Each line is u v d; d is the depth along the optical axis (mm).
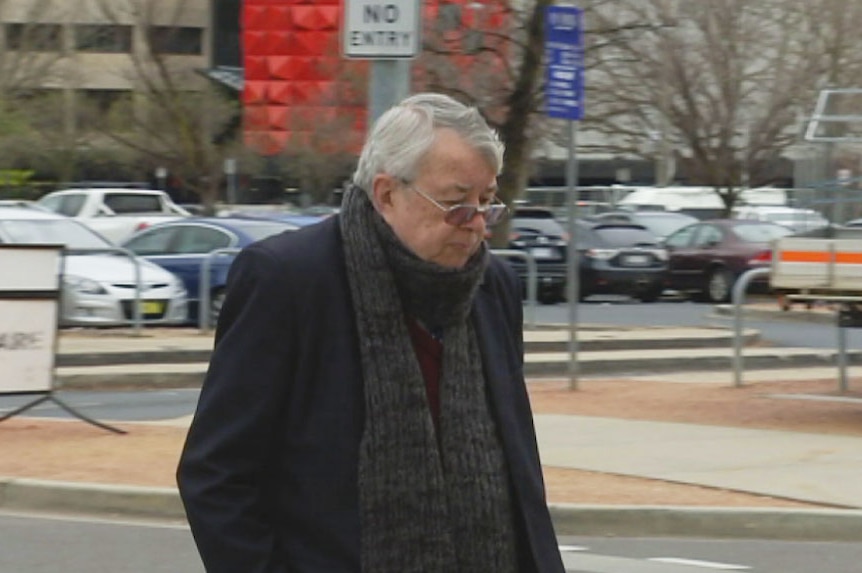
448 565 6184
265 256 6281
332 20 107062
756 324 50031
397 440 6188
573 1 48375
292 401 6238
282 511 6281
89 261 39906
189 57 132250
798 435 24547
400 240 6250
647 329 44625
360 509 6152
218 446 6199
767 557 17594
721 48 77812
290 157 91875
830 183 26547
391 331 6250
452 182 6160
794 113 78125
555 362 35625
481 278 6359
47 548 17656
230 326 6328
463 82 46844
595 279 60094
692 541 18547
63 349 35375
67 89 90562
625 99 61906
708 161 80375
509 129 46031
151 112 80750
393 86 17750
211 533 6176
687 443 23734
